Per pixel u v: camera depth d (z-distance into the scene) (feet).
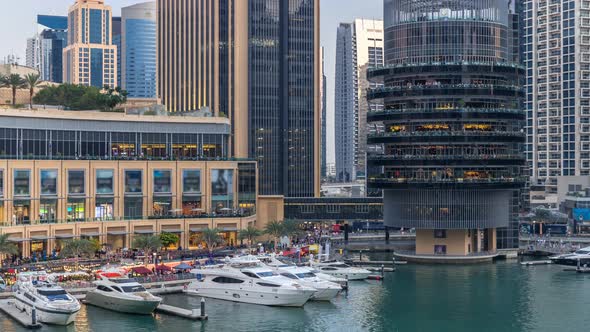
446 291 509.35
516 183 646.33
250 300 461.37
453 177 637.30
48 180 604.90
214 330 400.88
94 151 650.43
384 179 652.07
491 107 651.25
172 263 558.56
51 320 398.42
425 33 644.69
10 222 570.05
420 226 645.10
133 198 645.51
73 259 556.10
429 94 636.07
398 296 492.13
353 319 429.38
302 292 450.71
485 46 645.92
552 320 431.02
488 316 440.04
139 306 424.87
